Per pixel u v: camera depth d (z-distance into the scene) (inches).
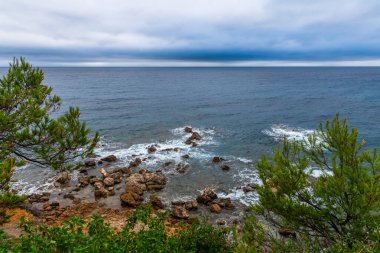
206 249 387.2
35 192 872.3
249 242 311.0
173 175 1033.5
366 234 259.0
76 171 1029.2
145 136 1617.9
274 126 1924.2
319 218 299.7
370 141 1545.3
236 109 2652.6
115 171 1029.8
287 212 310.8
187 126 1899.6
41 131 382.0
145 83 5885.8
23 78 413.1
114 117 2172.7
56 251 207.6
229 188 935.7
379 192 244.8
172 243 289.3
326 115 2306.8
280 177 309.1
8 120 340.8
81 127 410.0
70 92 3917.3
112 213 731.4
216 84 5772.6
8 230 487.2
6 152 353.1
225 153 1307.8
